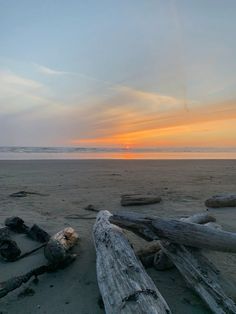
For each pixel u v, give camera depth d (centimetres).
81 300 302
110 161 2105
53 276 349
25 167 1627
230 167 1680
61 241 385
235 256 397
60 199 789
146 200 723
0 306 295
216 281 294
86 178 1197
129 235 473
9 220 493
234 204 698
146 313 224
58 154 3606
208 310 282
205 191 907
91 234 489
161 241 341
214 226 465
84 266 373
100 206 710
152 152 4469
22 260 391
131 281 266
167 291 314
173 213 641
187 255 319
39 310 287
